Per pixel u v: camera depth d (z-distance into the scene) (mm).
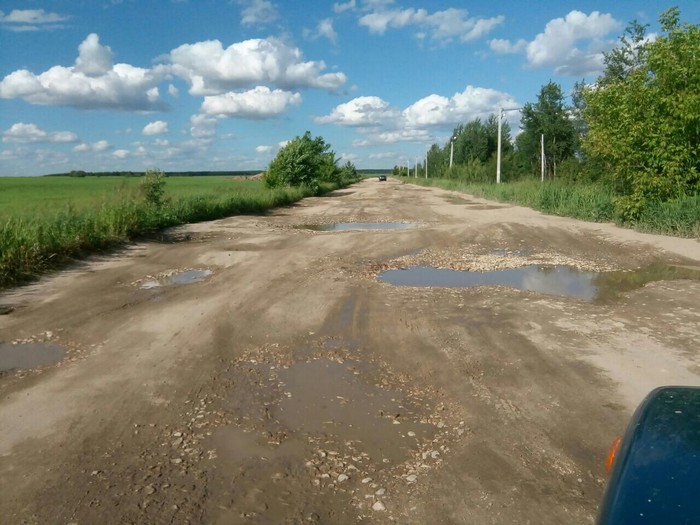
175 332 7500
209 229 19828
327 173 61906
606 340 7020
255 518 3553
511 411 5059
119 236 15633
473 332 7406
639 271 11641
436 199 38938
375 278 11070
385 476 4031
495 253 14023
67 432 4703
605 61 27797
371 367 6234
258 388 5641
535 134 46500
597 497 3754
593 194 22438
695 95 15758
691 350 6617
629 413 4996
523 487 3869
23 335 7441
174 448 4441
